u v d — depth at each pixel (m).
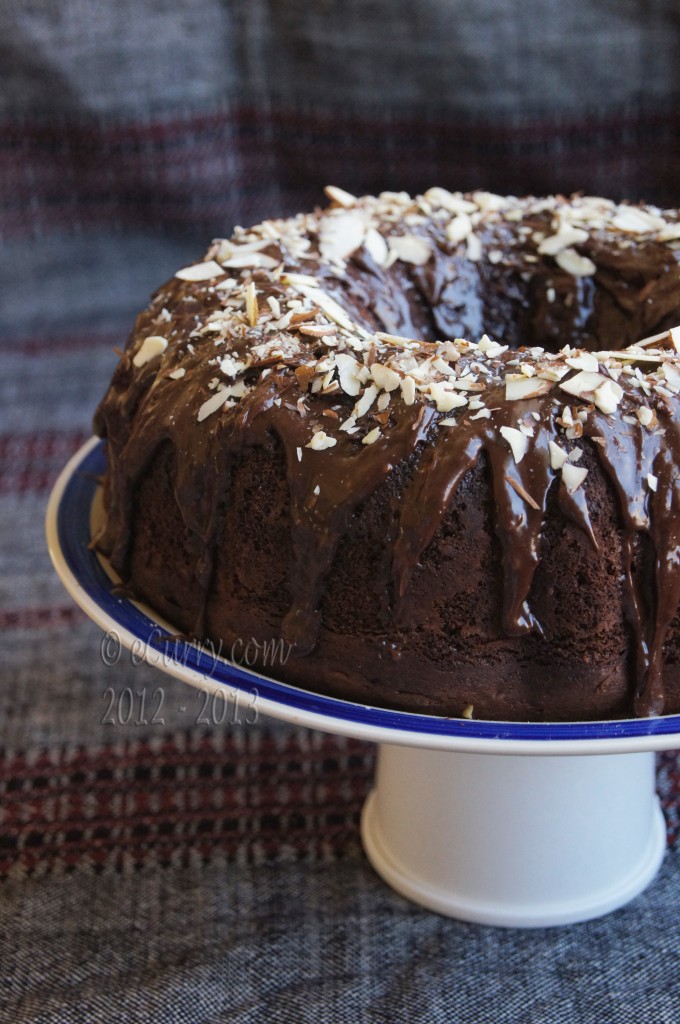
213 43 1.00
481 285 0.72
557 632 0.61
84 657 0.78
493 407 0.60
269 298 0.65
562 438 0.60
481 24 0.96
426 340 0.71
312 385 0.62
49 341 1.05
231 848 0.70
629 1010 0.64
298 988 0.65
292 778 0.72
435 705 0.61
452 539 0.60
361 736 0.59
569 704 0.61
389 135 1.02
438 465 0.60
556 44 0.97
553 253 0.72
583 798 0.66
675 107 0.99
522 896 0.67
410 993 0.65
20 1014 0.64
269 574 0.62
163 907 0.67
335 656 0.62
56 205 1.05
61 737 0.74
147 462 0.64
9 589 0.81
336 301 0.67
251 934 0.67
